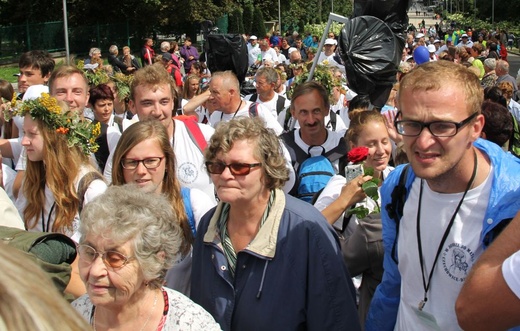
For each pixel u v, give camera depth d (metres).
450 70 2.25
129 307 2.39
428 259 2.46
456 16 69.62
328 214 3.36
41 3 36.03
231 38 9.55
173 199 3.30
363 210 3.23
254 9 44.59
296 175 4.60
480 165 2.32
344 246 3.30
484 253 1.87
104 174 4.34
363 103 5.96
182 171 4.29
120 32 35.78
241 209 2.73
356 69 6.00
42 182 3.53
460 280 2.36
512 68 32.91
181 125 4.40
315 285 2.70
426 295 2.48
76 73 5.01
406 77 2.30
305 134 4.86
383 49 5.99
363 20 6.00
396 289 2.77
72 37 32.56
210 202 3.43
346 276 2.79
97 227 2.31
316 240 2.71
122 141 3.33
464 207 2.34
